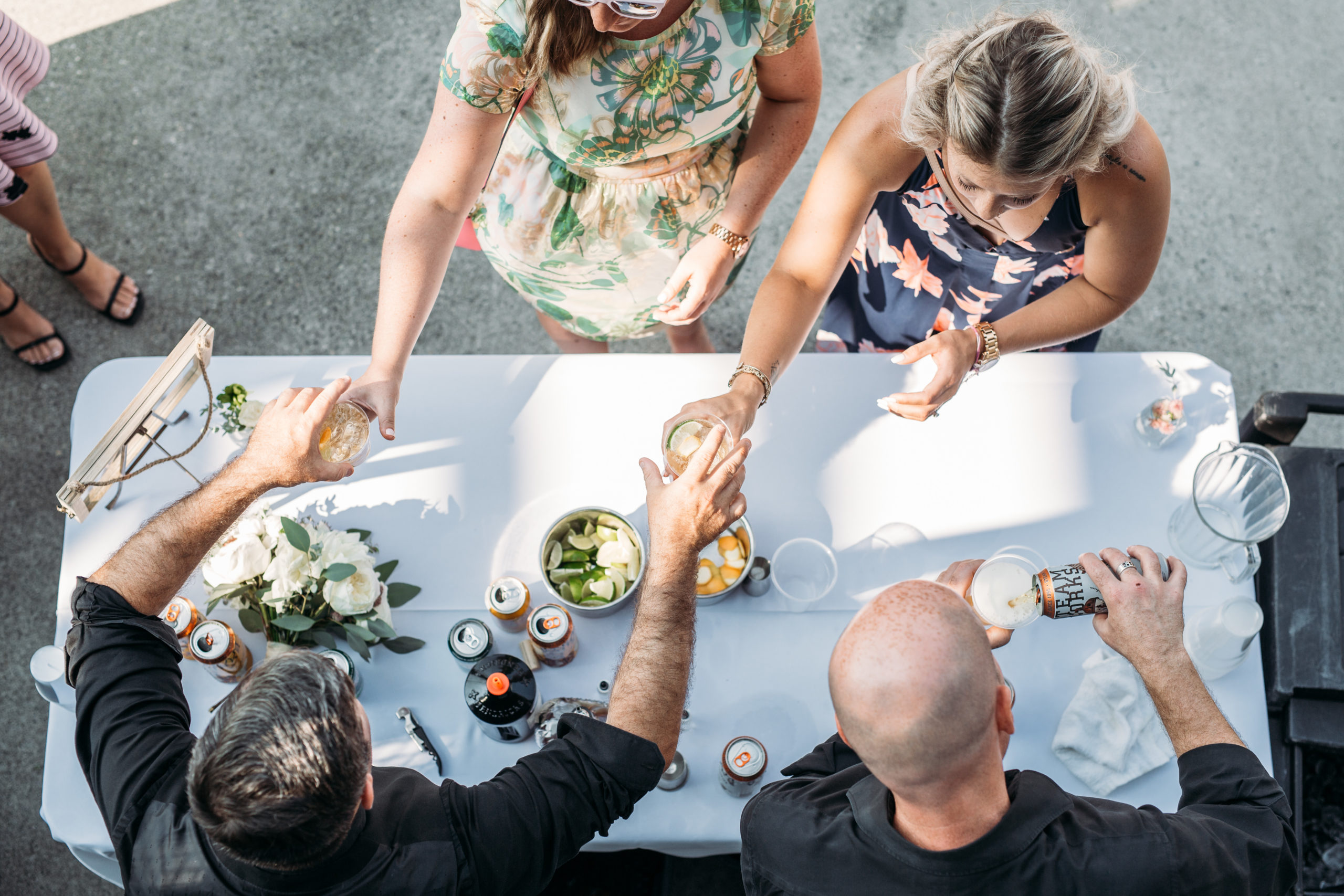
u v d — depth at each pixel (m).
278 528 1.54
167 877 1.16
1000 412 1.77
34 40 2.45
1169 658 1.29
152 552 1.35
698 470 1.34
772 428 1.76
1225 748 1.23
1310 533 1.82
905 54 3.38
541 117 1.66
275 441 1.37
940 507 1.71
